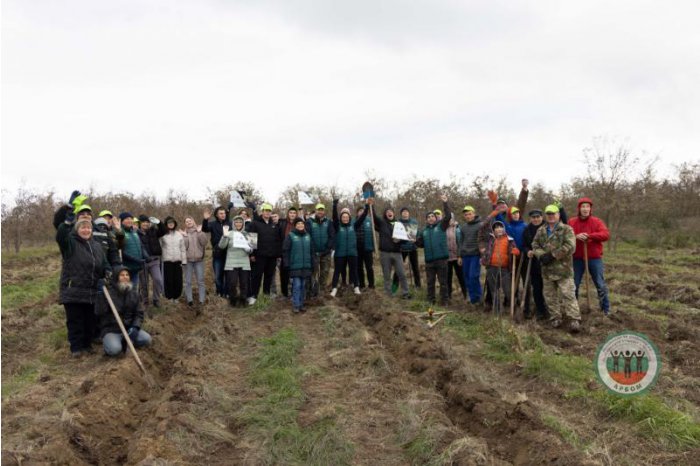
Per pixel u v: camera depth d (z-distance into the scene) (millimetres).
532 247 9438
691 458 4738
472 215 11031
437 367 6930
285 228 12203
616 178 19984
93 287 7898
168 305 11000
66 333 9133
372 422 5656
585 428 5430
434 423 5328
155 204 24844
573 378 6672
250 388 6781
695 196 26797
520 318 9578
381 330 9250
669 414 5363
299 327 9914
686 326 9289
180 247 11336
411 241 12641
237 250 11547
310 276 11734
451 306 11305
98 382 6156
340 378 7023
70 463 4680
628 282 14352
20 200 22656
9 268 19203
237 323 10141
